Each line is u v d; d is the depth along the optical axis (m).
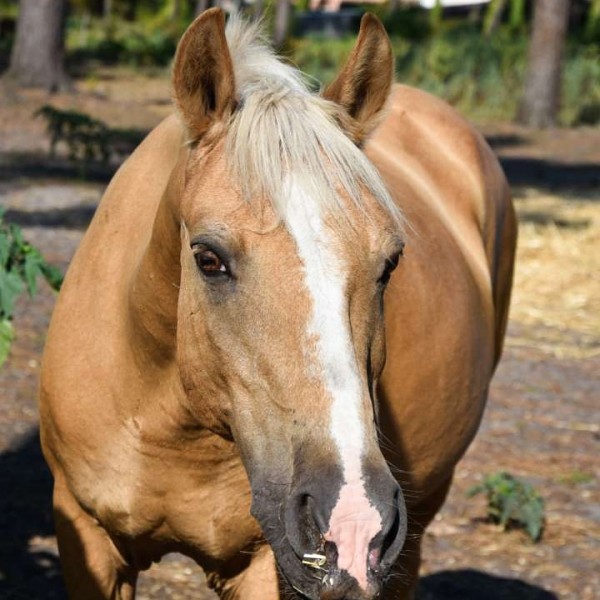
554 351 10.89
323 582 2.99
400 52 34.12
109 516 4.12
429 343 4.67
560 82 29.89
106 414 4.03
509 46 33.16
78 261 4.39
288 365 3.12
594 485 7.79
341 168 3.23
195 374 3.54
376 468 3.00
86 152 18.06
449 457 5.09
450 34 35.59
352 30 48.72
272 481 3.20
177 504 4.05
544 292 12.82
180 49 3.42
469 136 6.26
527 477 7.84
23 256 5.41
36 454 7.63
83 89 29.33
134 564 4.38
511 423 8.89
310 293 3.11
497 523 7.09
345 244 3.15
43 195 16.28
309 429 3.06
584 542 6.91
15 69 27.12
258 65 3.59
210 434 3.87
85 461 4.12
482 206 5.96
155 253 3.76
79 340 4.16
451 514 7.21
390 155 5.45
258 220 3.16
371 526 2.92
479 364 5.22
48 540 6.43
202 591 5.93
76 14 54.34
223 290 3.25
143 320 3.85
